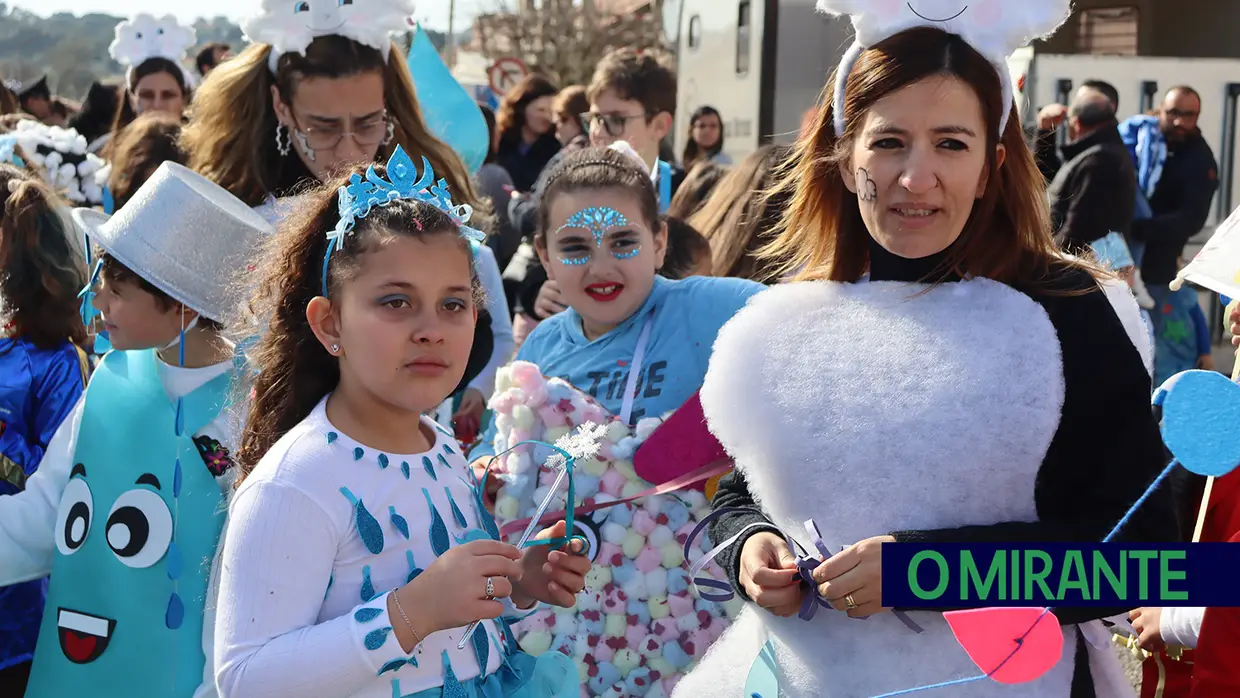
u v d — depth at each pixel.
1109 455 1.85
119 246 2.49
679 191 5.15
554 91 8.23
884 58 1.94
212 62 8.59
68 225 2.99
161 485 2.42
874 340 1.96
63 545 2.48
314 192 2.01
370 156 3.54
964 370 1.86
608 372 2.90
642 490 2.66
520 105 8.14
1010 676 1.76
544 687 1.91
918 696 1.86
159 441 2.45
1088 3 10.18
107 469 2.46
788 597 1.91
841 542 1.92
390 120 3.65
